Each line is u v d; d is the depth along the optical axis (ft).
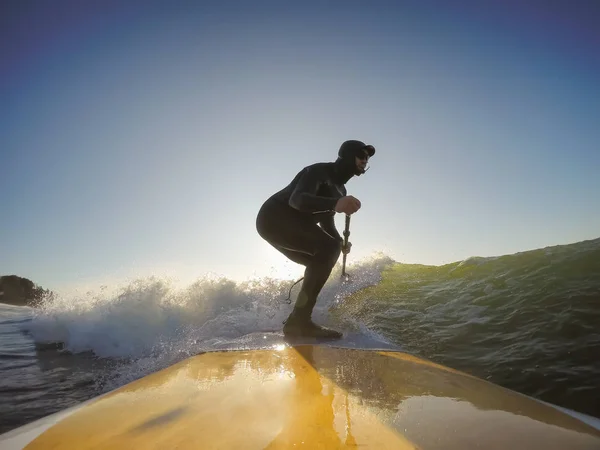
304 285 12.05
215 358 7.66
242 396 4.69
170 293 17.81
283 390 5.04
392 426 3.67
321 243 12.21
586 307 11.82
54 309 17.60
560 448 3.22
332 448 3.12
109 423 3.71
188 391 4.95
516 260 16.69
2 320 23.04
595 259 14.42
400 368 6.63
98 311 17.26
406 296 16.12
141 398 4.62
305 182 12.00
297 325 11.83
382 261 20.56
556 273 14.35
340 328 13.44
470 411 4.16
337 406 4.31
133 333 15.87
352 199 10.86
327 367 6.72
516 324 12.17
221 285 17.98
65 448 3.12
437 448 3.16
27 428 3.61
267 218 12.75
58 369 13.39
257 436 3.39
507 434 3.50
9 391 11.39
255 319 14.96
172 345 14.20
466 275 17.06
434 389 5.17
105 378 12.32
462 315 13.67
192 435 3.40
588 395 8.68
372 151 12.68
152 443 3.22
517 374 9.90
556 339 10.97
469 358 11.21
